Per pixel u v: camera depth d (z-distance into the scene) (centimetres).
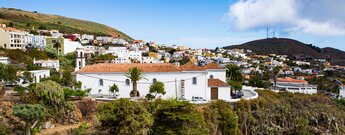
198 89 6738
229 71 9331
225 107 5894
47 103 4425
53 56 14925
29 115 3609
